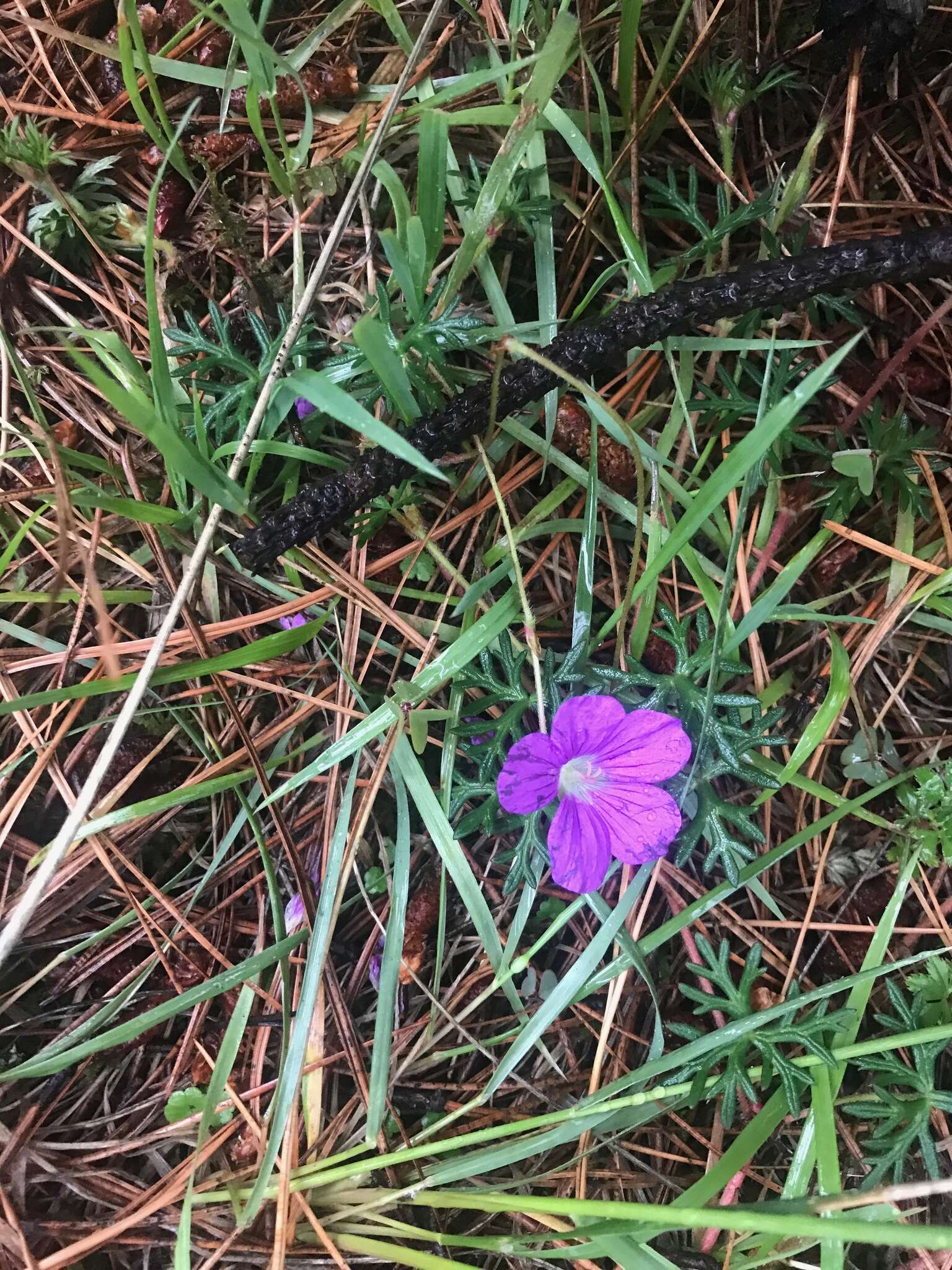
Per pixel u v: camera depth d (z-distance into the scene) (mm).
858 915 185
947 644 192
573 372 168
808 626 190
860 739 183
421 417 165
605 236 190
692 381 185
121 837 180
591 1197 174
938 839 175
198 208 188
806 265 161
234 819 186
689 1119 182
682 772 165
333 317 190
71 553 182
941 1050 164
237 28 148
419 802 169
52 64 189
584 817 156
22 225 184
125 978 179
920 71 197
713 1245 166
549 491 190
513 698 167
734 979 185
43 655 182
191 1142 175
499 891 186
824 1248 156
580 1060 183
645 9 188
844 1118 180
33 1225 166
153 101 173
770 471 181
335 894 167
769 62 191
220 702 181
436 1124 167
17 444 184
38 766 174
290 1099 160
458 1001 183
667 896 181
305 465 187
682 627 164
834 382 184
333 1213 167
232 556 176
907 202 194
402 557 181
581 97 188
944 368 191
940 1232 117
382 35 193
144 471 186
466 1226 179
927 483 187
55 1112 178
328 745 185
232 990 182
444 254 190
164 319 187
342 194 189
